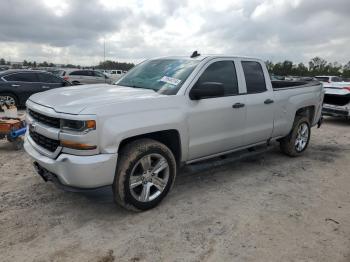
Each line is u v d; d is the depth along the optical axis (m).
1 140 6.96
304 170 5.54
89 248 3.10
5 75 11.42
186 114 3.99
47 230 3.38
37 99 3.95
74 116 3.20
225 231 3.45
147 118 3.60
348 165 5.90
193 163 4.43
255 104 4.96
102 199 3.47
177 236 3.33
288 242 3.27
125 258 2.96
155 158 3.83
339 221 3.73
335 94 9.85
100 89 4.20
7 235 3.27
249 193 4.46
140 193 3.78
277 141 6.29
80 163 3.21
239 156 4.97
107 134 3.29
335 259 3.02
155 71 4.64
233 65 4.80
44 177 3.73
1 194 4.20
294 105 5.82
